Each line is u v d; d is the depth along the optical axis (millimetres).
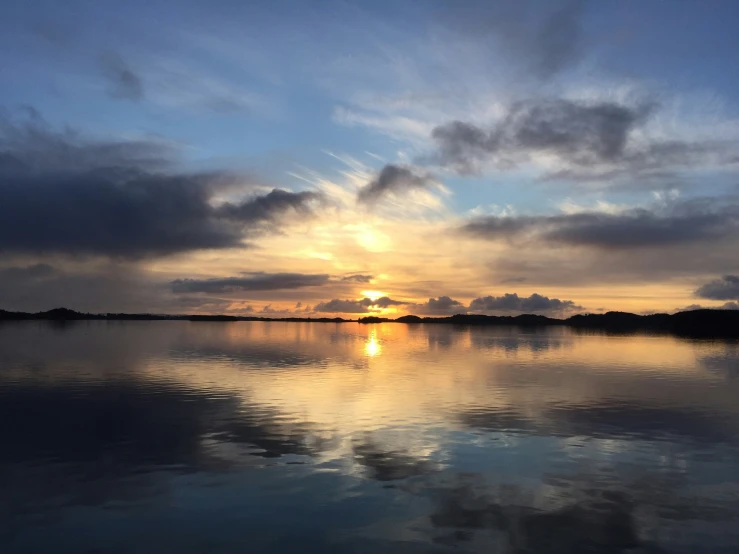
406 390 26781
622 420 20031
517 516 11156
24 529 10492
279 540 10031
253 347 57062
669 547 9906
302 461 14680
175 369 35250
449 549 9719
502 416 20547
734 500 12156
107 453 15398
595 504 11852
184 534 10266
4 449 15836
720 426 19172
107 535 10234
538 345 67500
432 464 14516
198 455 15227
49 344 57312
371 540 10039
